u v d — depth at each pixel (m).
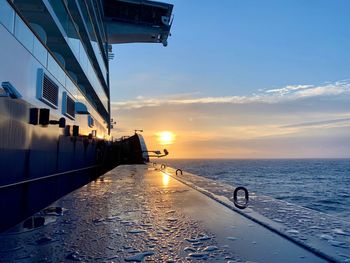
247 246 2.54
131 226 3.29
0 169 5.85
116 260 2.24
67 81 11.61
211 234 2.94
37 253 2.39
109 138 37.25
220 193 5.89
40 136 8.31
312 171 113.19
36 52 7.88
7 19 6.10
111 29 32.88
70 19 13.07
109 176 11.23
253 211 3.94
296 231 2.89
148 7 33.00
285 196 39.62
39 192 8.21
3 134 5.99
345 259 2.10
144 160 29.48
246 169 126.06
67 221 3.55
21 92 6.91
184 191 6.50
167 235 2.91
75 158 13.20
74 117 12.83
